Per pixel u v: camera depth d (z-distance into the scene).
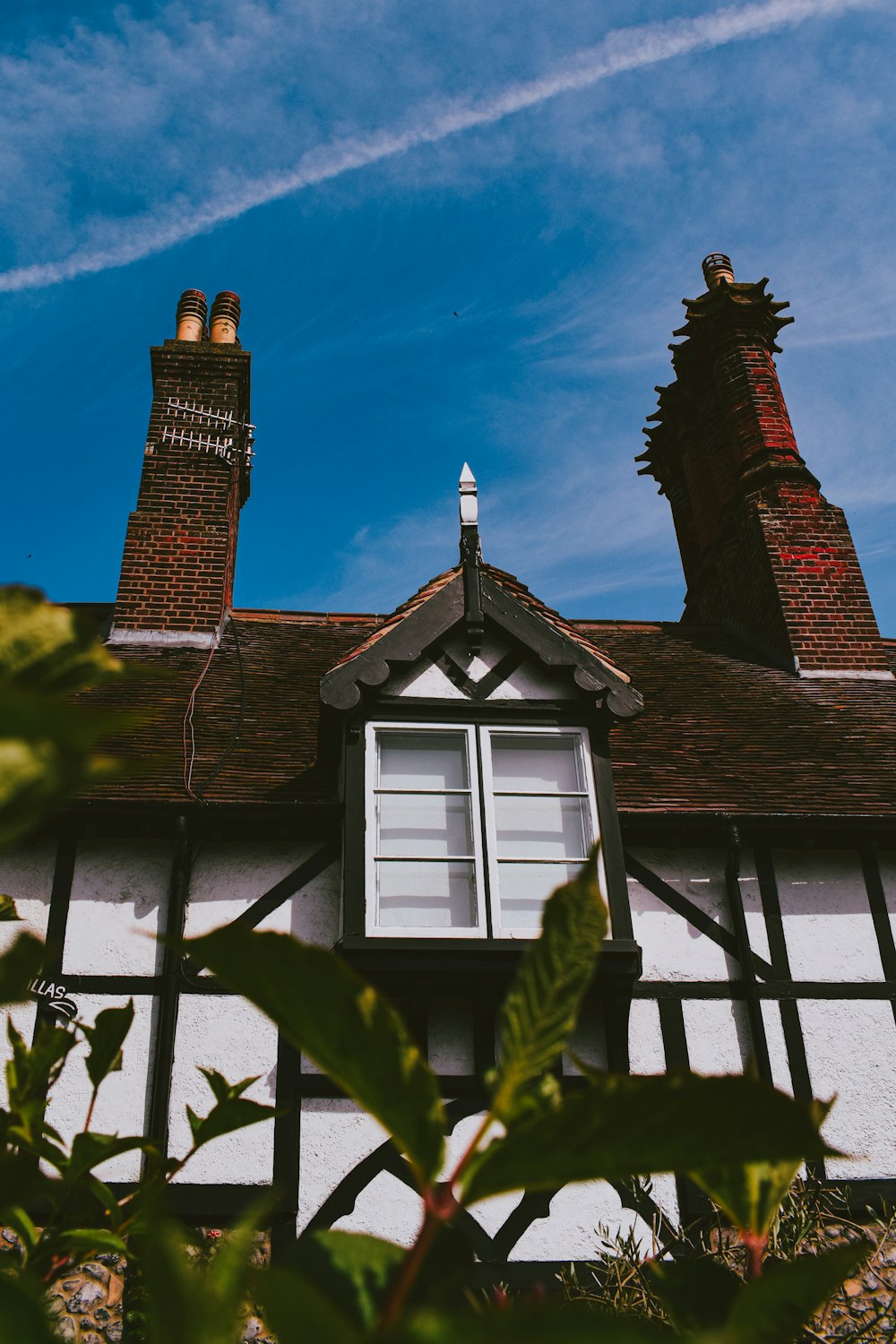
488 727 7.66
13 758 0.43
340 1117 6.53
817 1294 0.62
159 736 8.32
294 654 10.42
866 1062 7.14
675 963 7.37
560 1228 6.29
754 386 13.08
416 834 7.32
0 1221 0.98
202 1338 0.43
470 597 7.98
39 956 0.54
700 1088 0.56
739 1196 0.79
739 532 12.40
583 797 7.59
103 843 7.33
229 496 11.22
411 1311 0.63
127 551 10.66
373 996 0.58
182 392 11.79
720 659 11.40
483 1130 0.60
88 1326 5.45
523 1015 0.62
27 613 0.52
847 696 10.41
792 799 8.00
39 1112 1.00
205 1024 6.74
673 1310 0.79
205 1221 6.17
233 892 7.24
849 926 7.61
